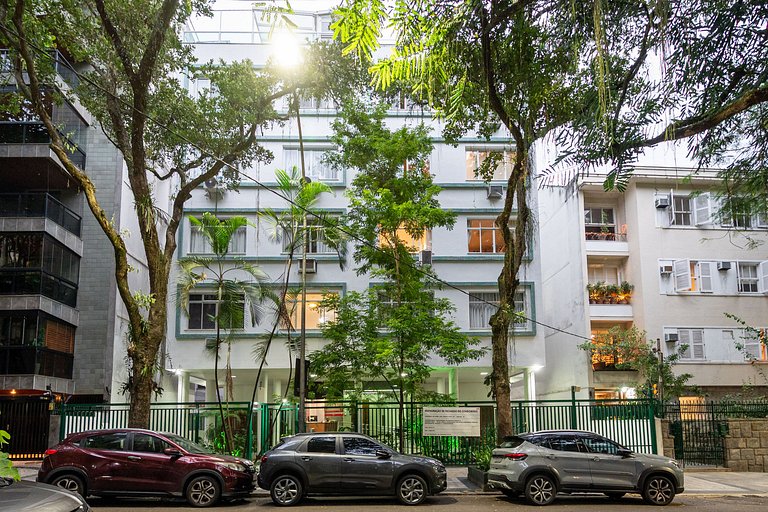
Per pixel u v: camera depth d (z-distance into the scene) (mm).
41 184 25781
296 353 25875
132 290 26578
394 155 19078
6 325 22344
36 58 16859
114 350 25188
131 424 15484
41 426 20797
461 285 27000
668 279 29828
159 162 21469
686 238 30203
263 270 26719
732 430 20500
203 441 19453
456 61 5559
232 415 20422
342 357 18391
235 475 13672
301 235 20891
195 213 27047
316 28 24406
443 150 27953
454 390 26844
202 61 27797
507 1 5414
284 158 27516
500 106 8828
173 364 25891
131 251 26672
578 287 30344
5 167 24141
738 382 29172
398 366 18516
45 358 22766
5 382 21875
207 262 21969
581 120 5090
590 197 31312
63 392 23891
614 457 14055
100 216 15977
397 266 19188
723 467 20359
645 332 27859
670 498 13938
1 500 5055
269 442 20906
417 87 5578
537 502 13680
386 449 14125
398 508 13328
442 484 14062
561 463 13898
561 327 32094
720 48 4652
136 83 15453
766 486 17078
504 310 16531
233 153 18812
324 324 19469
